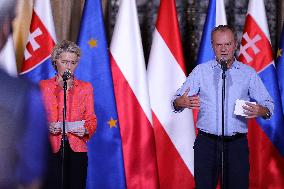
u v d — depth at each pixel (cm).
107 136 1293
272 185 1317
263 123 1315
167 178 1334
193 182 1331
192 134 1327
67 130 1014
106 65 1298
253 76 1077
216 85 1064
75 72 1293
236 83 1066
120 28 1329
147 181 1307
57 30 1420
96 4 1319
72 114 1030
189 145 1327
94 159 1290
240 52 1344
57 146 1009
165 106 1337
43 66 1290
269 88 1317
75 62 1045
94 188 1291
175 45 1338
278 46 1382
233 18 1477
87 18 1315
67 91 1034
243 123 1060
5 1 244
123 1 1334
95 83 1297
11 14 246
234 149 1059
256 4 1345
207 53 1323
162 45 1341
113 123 1289
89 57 1305
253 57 1330
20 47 1384
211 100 1064
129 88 1315
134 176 1312
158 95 1338
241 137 1063
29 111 240
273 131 1309
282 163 1316
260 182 1319
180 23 1480
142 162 1309
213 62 1084
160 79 1338
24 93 241
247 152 1066
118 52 1323
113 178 1290
